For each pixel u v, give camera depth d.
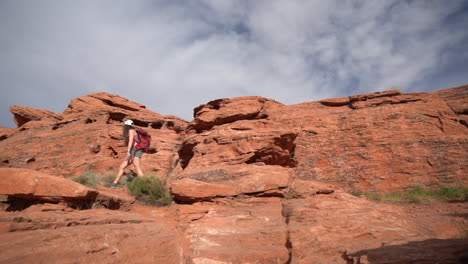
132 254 4.23
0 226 3.75
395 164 12.54
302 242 4.79
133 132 9.65
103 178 10.45
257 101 16.89
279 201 8.63
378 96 16.30
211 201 8.48
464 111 13.91
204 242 5.56
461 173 11.32
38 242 3.61
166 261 4.52
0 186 5.59
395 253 3.35
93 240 4.13
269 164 11.44
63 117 29.78
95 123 26.30
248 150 11.25
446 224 5.39
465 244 3.35
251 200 8.60
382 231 4.96
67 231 4.13
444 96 15.29
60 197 5.74
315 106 17.56
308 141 15.12
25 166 23.33
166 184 9.62
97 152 22.69
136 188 8.61
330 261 3.86
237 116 15.97
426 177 11.70
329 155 14.15
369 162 13.09
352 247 4.18
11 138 28.17
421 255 3.13
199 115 17.80
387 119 14.36
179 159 17.72
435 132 13.11
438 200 9.62
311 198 8.36
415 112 14.23
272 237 5.51
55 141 24.80
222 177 10.12
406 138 13.27
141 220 6.25
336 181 13.09
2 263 2.98
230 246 5.39
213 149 12.37
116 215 6.13
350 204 7.06
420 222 5.68
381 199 10.51
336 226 5.30
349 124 15.01
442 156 12.05
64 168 21.59
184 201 8.59
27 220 4.26
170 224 6.85
